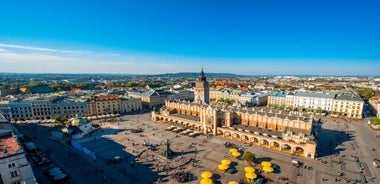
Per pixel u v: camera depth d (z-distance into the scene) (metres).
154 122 188.50
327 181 86.75
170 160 107.69
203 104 181.88
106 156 113.69
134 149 123.25
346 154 113.62
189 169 98.38
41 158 107.38
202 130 159.62
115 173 95.75
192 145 128.75
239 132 137.50
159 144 131.25
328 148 122.38
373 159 107.69
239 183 86.25
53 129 148.00
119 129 165.25
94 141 137.38
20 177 68.94
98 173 95.81
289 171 95.12
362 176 90.50
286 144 117.81
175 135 149.12
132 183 87.44
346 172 94.06
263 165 96.44
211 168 99.19
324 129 163.50
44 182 87.31
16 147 72.75
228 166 97.44
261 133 131.12
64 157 112.94
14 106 193.25
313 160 106.19
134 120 196.62
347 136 145.38
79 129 145.25
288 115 135.00
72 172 96.69
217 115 148.38
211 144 130.38
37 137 146.62
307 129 123.94
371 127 167.25
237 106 170.75
